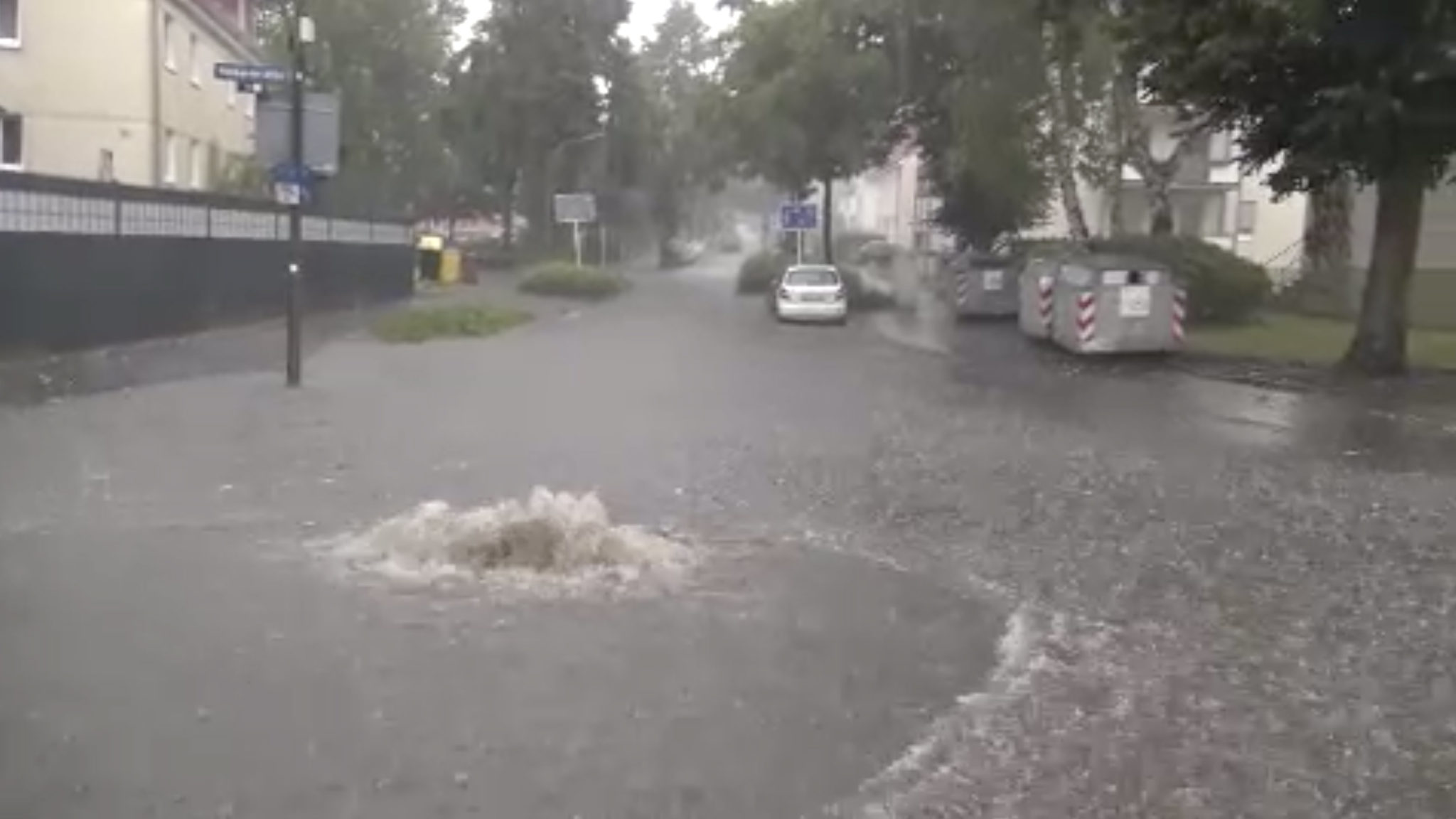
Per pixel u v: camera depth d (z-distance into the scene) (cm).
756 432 1574
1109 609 827
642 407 1795
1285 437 1597
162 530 989
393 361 2366
